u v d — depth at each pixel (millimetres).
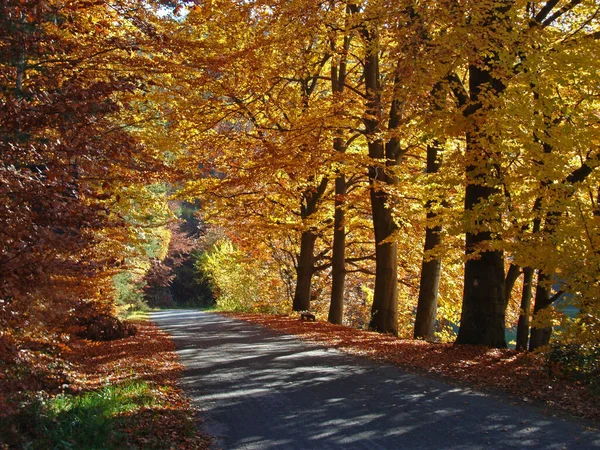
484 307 13828
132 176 10805
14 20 7262
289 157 16688
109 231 13297
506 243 11617
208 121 16938
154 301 58719
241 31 16016
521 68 11914
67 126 6988
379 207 19859
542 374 10359
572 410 8211
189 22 15117
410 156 22297
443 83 12547
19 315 6578
